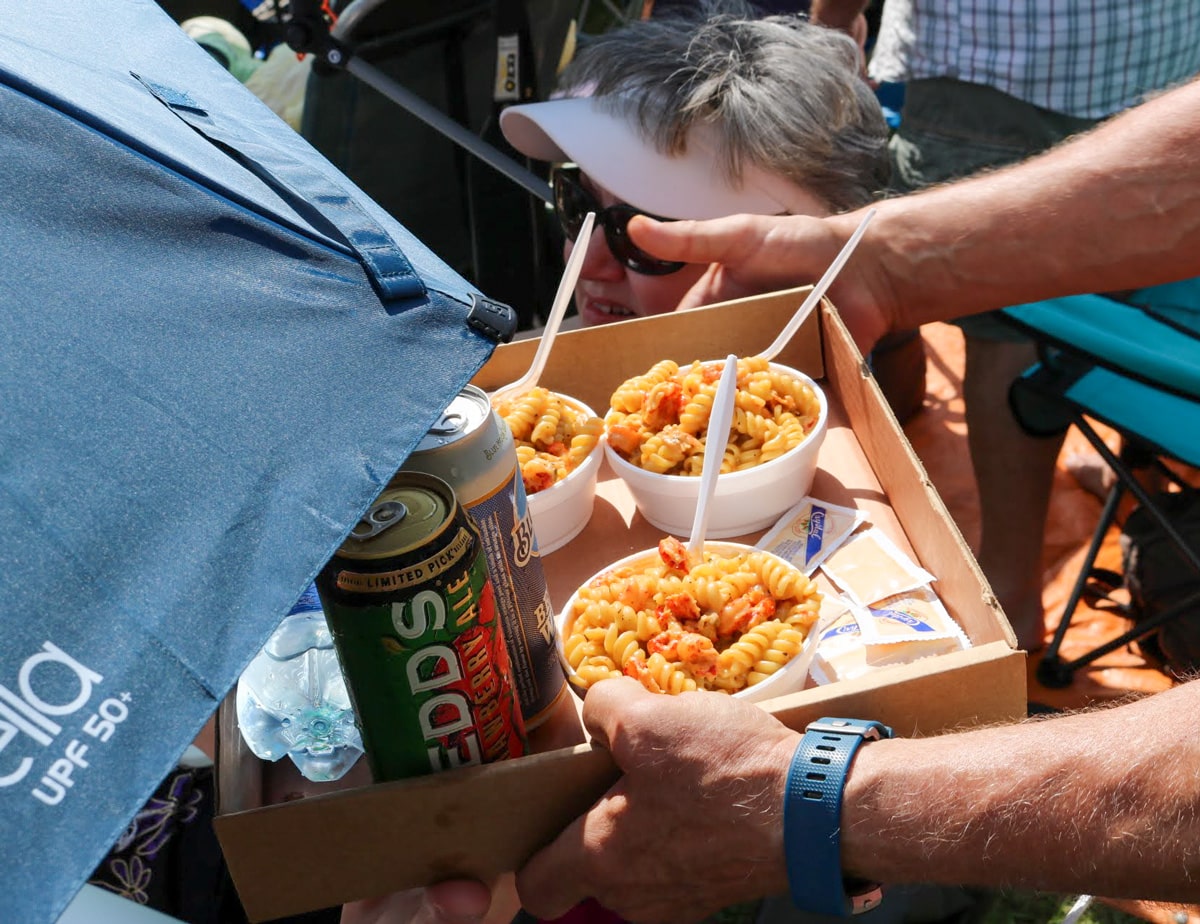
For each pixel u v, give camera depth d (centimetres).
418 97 249
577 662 116
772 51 197
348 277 86
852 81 202
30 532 60
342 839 104
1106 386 227
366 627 92
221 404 72
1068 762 96
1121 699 115
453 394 83
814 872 99
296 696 114
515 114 217
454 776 101
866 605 125
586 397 164
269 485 70
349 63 247
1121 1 261
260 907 107
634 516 148
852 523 138
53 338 67
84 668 58
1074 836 95
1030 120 280
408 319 86
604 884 108
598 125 202
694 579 118
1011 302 180
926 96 295
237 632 64
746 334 161
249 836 101
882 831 98
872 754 100
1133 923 176
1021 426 252
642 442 141
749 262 175
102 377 67
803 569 133
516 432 142
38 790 55
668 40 201
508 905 121
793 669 110
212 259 80
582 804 108
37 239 72
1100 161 172
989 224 173
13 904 53
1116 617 291
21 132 76
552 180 223
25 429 63
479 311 89
